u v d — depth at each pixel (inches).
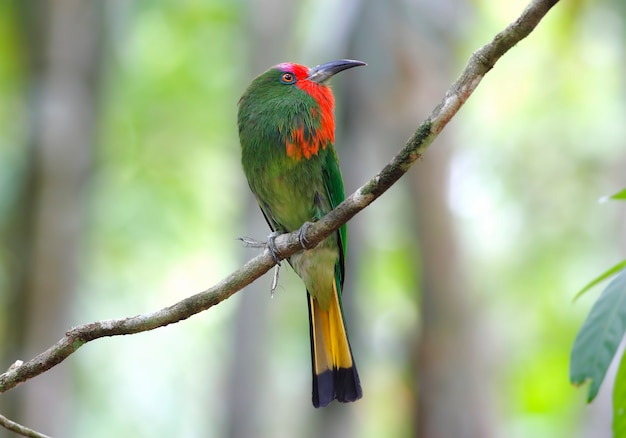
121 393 674.2
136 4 621.9
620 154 598.2
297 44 581.3
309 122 314.3
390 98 480.4
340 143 493.0
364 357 538.9
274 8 564.1
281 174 315.9
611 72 601.0
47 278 516.4
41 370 247.6
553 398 651.5
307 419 623.2
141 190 682.8
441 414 512.1
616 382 212.8
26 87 523.2
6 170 562.6
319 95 320.2
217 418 653.3
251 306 541.3
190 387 692.7
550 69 614.9
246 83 571.5
